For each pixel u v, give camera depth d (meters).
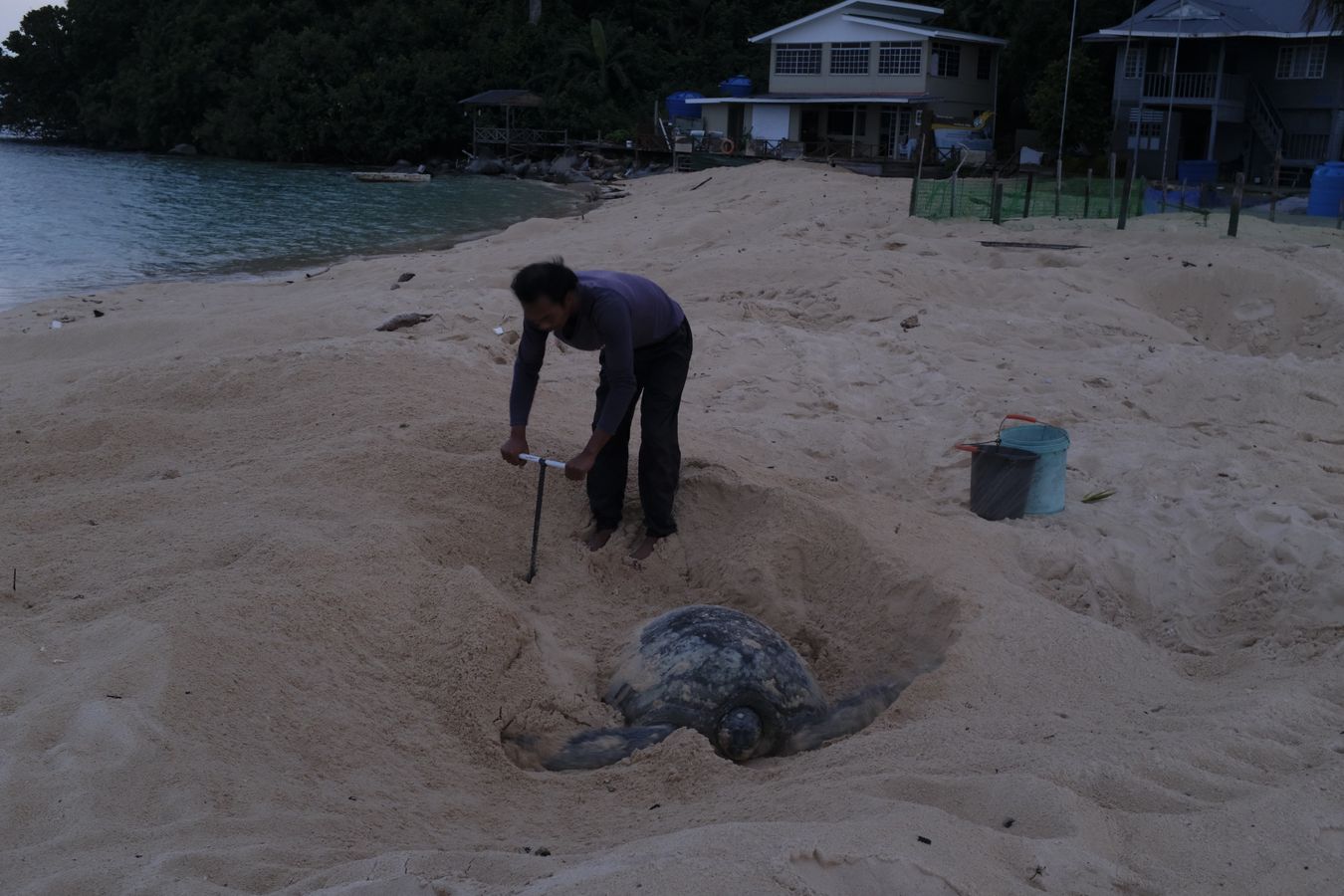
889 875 3.05
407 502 6.28
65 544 5.59
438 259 18.88
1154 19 35.91
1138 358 11.26
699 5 61.34
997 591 5.88
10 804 3.56
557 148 52.72
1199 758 4.03
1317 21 33.47
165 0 68.88
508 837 3.86
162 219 30.19
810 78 45.28
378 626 5.04
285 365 8.37
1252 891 3.23
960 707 4.81
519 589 5.96
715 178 35.53
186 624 4.62
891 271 14.66
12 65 71.12
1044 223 20.34
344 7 63.41
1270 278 14.09
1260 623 5.91
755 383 9.95
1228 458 8.23
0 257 22.28
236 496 6.19
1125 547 6.75
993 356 11.32
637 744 4.67
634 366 6.11
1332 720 4.50
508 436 7.10
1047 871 3.25
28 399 8.22
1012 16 44.56
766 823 3.38
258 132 58.94
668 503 6.34
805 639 5.95
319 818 3.79
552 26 58.69
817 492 6.96
